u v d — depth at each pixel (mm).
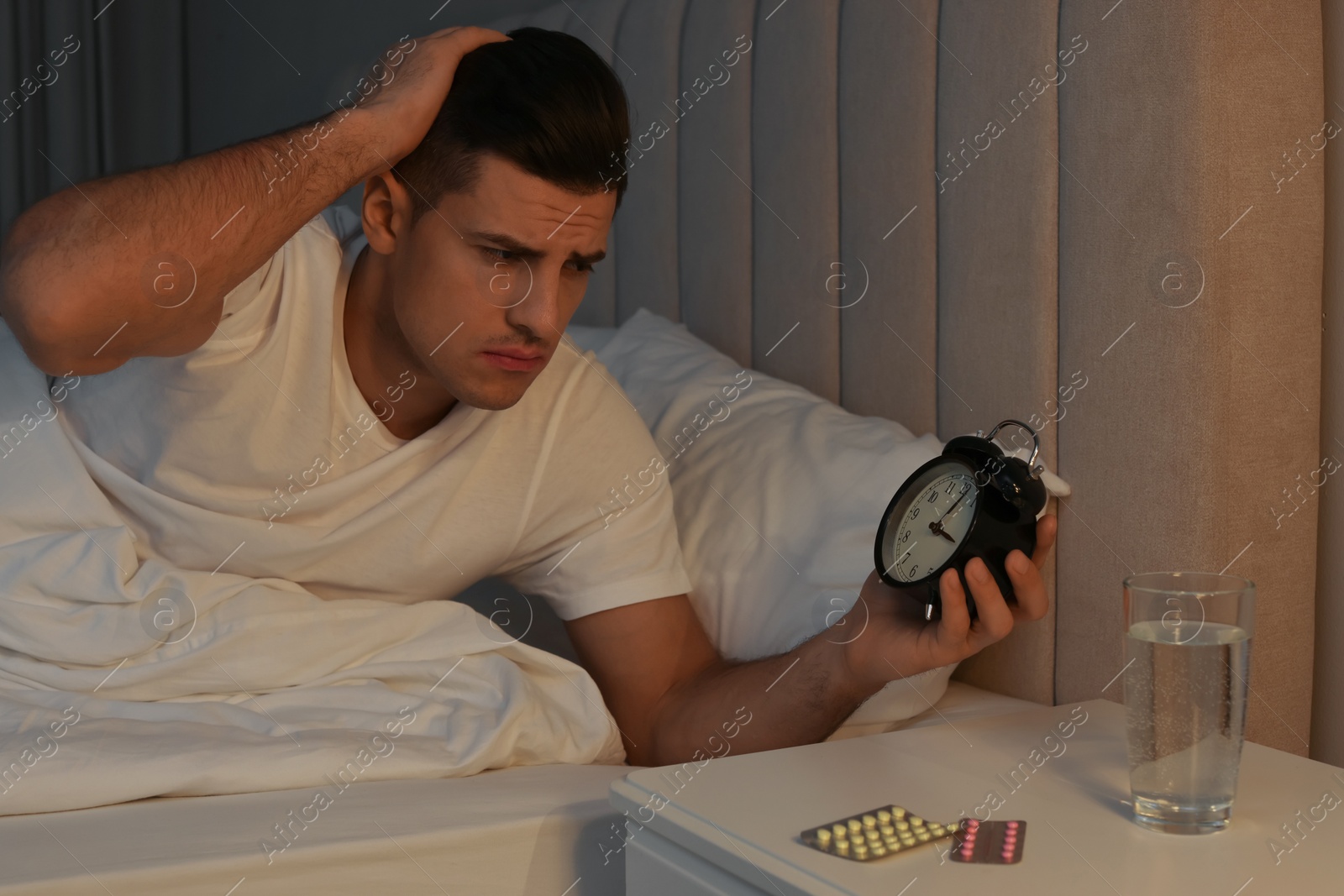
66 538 1151
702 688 1241
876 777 902
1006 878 712
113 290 996
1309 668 1160
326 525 1219
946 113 1340
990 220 1288
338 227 1324
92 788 928
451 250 1106
